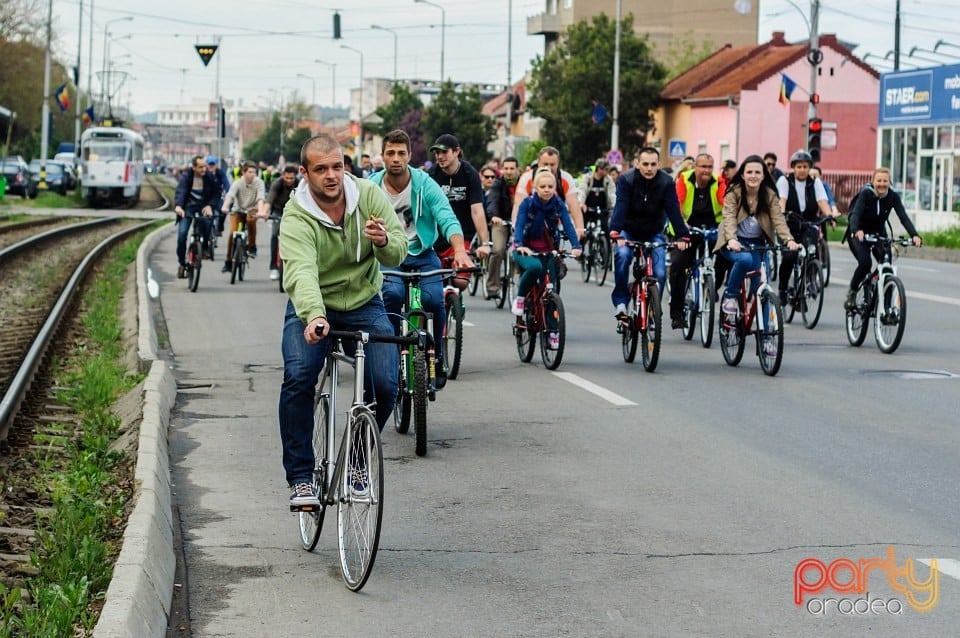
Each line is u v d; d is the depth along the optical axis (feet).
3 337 106.01
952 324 113.60
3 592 37.32
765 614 37.55
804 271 111.24
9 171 424.46
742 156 426.51
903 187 306.14
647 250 86.28
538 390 77.10
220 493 52.54
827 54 429.38
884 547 44.21
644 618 37.27
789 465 57.00
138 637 33.32
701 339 101.71
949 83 283.79
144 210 399.03
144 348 88.02
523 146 462.60
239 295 135.95
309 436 42.75
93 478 53.47
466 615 37.73
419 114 619.26
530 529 46.96
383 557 43.70
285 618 37.60
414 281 63.31
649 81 452.76
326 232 42.22
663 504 50.34
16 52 579.48
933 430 65.05
